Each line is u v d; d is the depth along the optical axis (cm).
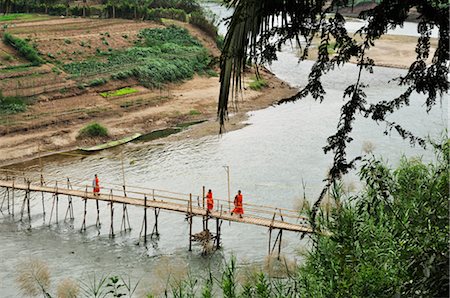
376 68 7538
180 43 8106
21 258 3158
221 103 467
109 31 7906
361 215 938
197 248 3219
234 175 4247
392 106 586
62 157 4903
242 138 5119
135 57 7231
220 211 3228
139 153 4931
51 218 3706
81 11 8706
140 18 8744
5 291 2681
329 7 530
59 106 5797
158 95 6425
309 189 3881
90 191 3884
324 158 4484
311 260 911
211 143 5056
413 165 1153
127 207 3806
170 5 9631
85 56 7012
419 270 734
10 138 5128
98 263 3112
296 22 510
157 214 3388
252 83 6694
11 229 3559
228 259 3050
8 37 6762
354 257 830
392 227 873
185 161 4650
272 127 5397
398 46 8750
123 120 5725
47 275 1891
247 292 1013
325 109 5919
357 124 4969
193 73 7319
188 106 6228
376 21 546
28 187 3719
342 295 775
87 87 6219
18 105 5584
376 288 743
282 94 6575
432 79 557
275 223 3070
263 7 473
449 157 1091
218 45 8569
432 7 532
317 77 559
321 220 938
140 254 3203
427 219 857
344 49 551
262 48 490
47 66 6481
